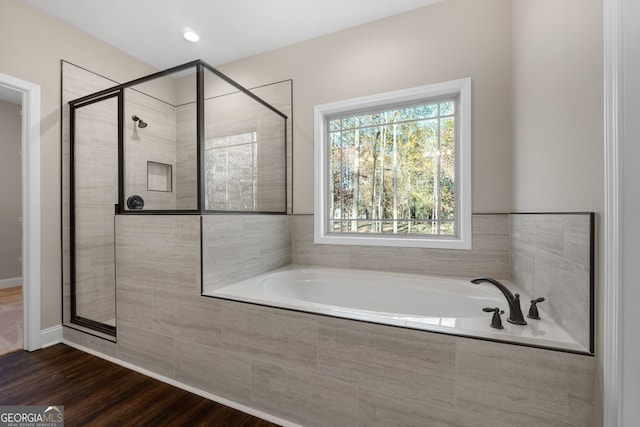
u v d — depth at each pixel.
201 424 1.35
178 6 2.09
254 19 2.24
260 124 2.42
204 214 1.65
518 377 1.01
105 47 2.51
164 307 1.72
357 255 2.30
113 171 2.33
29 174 2.02
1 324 2.47
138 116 2.39
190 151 2.22
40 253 2.07
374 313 1.30
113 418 1.38
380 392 1.20
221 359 1.54
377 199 2.37
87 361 1.91
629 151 0.76
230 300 1.52
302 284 2.19
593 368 0.92
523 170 1.61
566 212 1.10
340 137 2.50
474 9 1.97
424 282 1.94
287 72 2.57
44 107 2.09
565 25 1.12
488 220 1.92
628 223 0.77
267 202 2.43
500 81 1.90
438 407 1.11
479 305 1.71
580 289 0.98
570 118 1.08
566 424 0.95
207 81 2.08
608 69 0.82
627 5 0.77
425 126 2.22
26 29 2.00
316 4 2.08
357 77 2.31
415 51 2.12
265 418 1.41
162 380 1.70
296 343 1.35
